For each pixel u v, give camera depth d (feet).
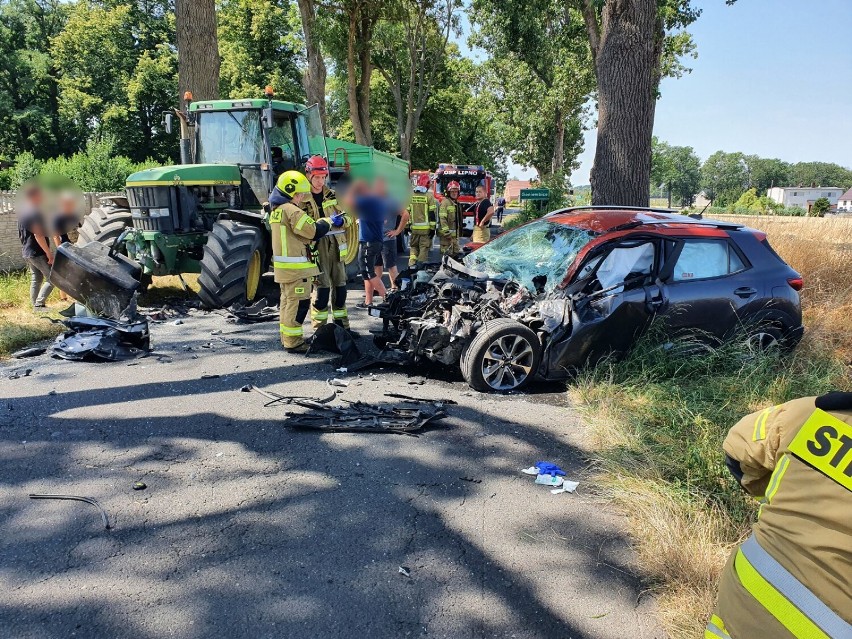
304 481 11.83
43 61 130.11
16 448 12.76
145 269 26.94
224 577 9.02
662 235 17.94
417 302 18.70
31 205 23.49
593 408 15.37
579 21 78.89
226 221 26.13
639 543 10.25
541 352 16.87
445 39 105.19
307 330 23.06
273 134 29.94
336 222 20.35
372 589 8.91
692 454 12.09
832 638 4.27
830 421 4.66
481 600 8.80
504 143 143.33
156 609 8.32
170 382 16.93
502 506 11.25
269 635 7.97
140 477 11.78
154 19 128.36
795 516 4.65
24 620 8.02
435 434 14.07
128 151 123.44
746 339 17.90
